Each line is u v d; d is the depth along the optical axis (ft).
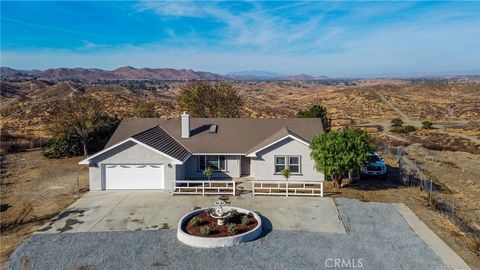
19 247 53.98
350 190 82.07
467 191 90.63
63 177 94.79
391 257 50.72
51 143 122.52
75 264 49.06
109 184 82.64
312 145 83.10
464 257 50.57
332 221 63.72
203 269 47.80
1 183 88.63
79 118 120.37
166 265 48.83
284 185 86.38
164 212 68.18
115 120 132.46
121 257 50.90
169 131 98.99
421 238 56.75
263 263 49.29
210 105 151.33
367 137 81.10
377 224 62.34
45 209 70.33
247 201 74.28
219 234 55.93
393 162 114.21
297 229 60.34
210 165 92.73
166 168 81.71
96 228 61.00
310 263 49.26
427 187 86.28
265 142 91.50
